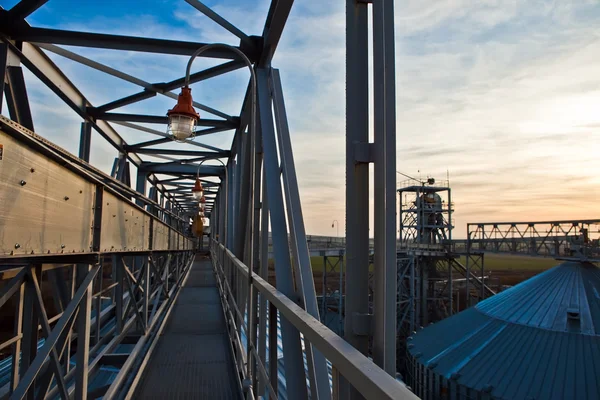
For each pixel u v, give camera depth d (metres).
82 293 2.72
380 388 0.91
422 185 35.03
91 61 7.10
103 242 3.18
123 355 4.94
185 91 4.13
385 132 1.66
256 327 3.65
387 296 1.59
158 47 6.33
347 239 1.82
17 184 1.88
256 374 3.50
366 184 1.83
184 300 11.23
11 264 2.58
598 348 14.02
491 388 14.06
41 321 2.64
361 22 1.93
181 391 4.44
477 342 17.44
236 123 10.12
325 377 2.46
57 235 2.34
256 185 5.66
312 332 1.50
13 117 5.75
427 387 17.03
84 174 2.66
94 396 4.28
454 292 42.56
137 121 9.48
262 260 5.17
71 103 8.09
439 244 34.00
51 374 2.95
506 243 31.48
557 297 18.33
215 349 6.19
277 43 5.45
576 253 22.92
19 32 5.75
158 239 7.19
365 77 1.90
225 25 5.72
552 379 13.50
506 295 20.89
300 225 3.88
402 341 29.70
